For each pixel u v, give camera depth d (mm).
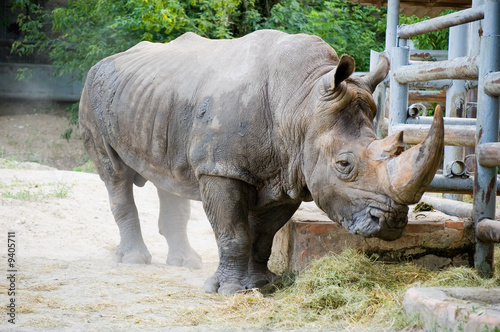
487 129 6070
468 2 11578
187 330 4797
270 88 5926
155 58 7207
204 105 6188
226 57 6438
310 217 6559
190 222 10445
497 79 5871
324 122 5395
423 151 4699
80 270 6875
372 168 5078
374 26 21703
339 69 5141
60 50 21188
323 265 5836
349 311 5098
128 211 7824
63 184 11758
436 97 10742
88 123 7859
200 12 19656
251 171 6023
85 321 5008
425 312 4445
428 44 16875
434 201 7727
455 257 6348
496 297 4660
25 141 21938
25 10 25719
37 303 5469
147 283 6375
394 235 5109
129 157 7258
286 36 6203
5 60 25609
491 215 6184
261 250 6574
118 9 19516
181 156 6566
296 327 4844
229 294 5938
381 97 9734
